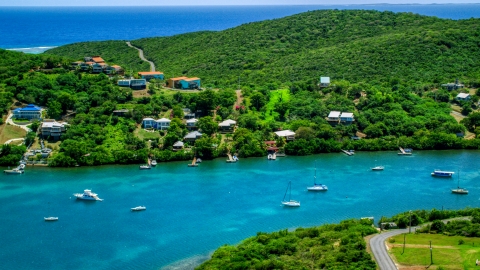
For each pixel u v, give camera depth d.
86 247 157.62
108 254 153.50
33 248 156.62
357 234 153.50
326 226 163.62
